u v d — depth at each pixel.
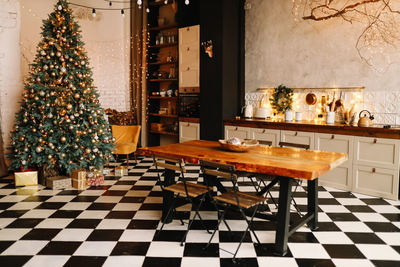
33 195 4.62
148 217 3.78
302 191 4.78
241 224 3.58
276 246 2.90
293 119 5.95
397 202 4.22
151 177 5.63
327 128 4.82
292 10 5.85
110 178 5.57
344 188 4.75
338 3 5.25
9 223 3.60
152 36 8.00
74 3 7.55
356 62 5.14
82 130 5.26
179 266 2.69
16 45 6.29
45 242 3.13
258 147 3.87
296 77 5.89
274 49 6.17
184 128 7.09
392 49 4.77
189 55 6.86
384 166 4.33
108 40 8.16
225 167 2.82
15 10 6.23
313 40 5.61
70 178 5.05
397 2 4.66
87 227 3.49
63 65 5.07
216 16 6.18
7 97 6.21
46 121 4.93
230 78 6.40
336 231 3.37
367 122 4.55
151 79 7.96
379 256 2.85
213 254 2.90
